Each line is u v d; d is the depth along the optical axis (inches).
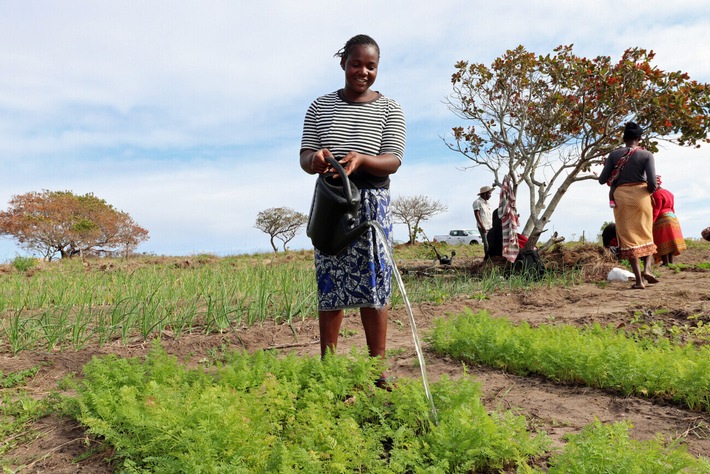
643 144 471.8
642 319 241.1
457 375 172.1
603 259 427.8
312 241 137.7
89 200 1440.7
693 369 146.9
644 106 456.4
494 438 107.9
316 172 133.7
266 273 370.6
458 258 631.2
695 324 228.8
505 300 312.2
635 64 441.4
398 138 142.6
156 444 108.7
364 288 138.4
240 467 94.9
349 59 139.7
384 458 112.6
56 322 242.5
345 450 104.5
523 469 101.1
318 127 142.9
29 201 1350.9
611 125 475.2
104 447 121.3
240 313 265.6
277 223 1603.1
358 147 139.1
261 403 121.1
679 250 407.5
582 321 244.1
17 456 120.5
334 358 140.2
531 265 406.9
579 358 163.0
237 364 149.6
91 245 1401.3
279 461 98.0
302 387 138.9
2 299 296.0
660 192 408.5
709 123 445.1
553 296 319.6
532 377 171.5
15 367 184.2
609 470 95.2
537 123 496.7
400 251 781.9
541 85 487.2
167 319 247.9
